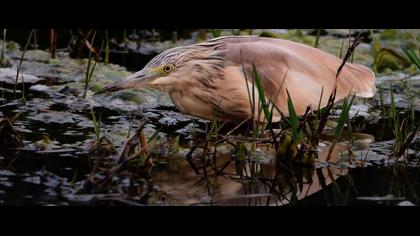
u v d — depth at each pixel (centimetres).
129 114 1073
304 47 1060
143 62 1346
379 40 1491
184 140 969
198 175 851
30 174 828
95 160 873
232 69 985
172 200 778
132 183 814
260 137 932
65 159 876
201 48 998
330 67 1056
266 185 830
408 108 1137
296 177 855
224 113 997
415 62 964
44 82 1206
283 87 998
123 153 827
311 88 1018
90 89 1176
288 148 888
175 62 983
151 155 873
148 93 1175
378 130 1033
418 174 867
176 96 1004
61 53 1370
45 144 922
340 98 1048
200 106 998
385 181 847
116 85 993
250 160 900
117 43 1446
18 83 1195
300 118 1018
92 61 1331
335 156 920
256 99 987
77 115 1055
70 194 778
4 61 1284
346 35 1515
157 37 1491
